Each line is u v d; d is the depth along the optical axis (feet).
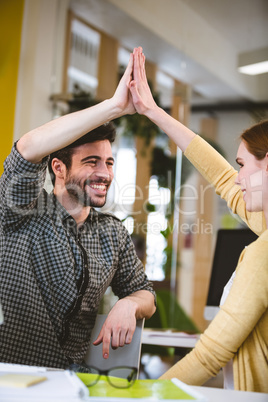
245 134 4.99
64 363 5.17
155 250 13.61
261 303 4.23
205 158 6.05
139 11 15.20
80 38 15.42
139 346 5.54
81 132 4.84
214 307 8.38
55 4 15.40
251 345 4.34
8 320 5.05
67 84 15.37
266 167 4.81
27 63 15.01
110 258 5.72
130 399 3.09
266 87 14.43
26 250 5.22
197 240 14.47
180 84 14.93
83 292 5.37
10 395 3.04
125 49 15.19
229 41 14.83
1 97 14.98
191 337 7.80
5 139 14.82
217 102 14.71
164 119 5.90
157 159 13.56
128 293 5.95
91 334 5.69
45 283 5.24
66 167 5.51
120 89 5.22
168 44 15.07
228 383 4.71
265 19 14.60
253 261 4.32
